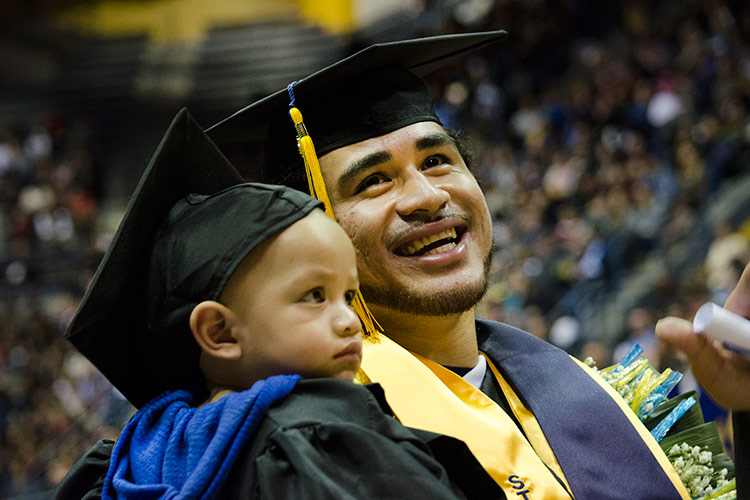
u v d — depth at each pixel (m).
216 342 1.04
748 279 1.18
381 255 1.36
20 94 14.21
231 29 15.12
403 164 1.38
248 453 0.97
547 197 9.24
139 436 1.07
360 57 1.37
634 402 1.52
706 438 1.46
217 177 1.19
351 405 1.01
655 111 9.27
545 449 1.36
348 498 0.90
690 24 10.04
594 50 10.93
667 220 7.93
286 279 1.02
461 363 1.46
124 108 14.05
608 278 7.81
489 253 1.44
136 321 1.15
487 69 11.46
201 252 1.06
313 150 1.36
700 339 1.12
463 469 1.12
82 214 11.62
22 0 14.77
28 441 7.98
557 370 1.46
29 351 9.33
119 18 15.34
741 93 8.53
